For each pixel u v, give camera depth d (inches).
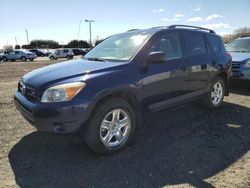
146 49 184.4
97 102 155.1
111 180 139.3
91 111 152.7
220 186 134.3
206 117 237.0
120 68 169.5
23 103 163.6
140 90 175.2
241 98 306.8
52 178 140.7
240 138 193.2
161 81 189.0
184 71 208.1
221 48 264.2
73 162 156.7
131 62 175.2
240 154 168.7
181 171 148.2
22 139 187.2
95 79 156.5
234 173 146.4
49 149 172.6
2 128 207.2
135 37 199.2
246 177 142.3
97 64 175.9
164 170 149.0
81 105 148.7
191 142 184.9
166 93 195.2
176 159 161.2
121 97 171.6
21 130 203.5
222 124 220.5
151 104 186.1
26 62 1370.6
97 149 160.2
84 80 153.8
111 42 212.2
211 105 251.3
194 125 217.3
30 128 207.6
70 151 169.8
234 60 339.9
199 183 137.0
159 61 174.2
